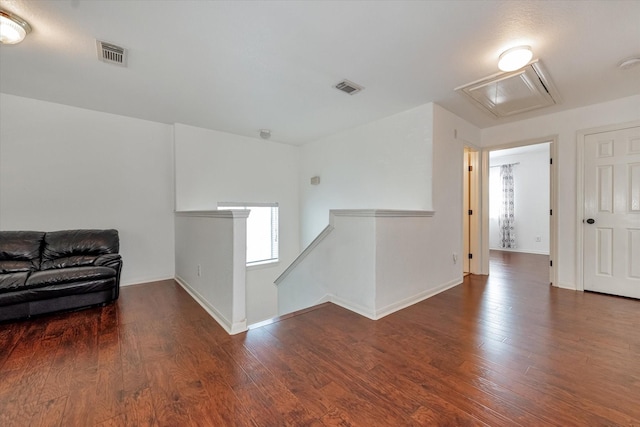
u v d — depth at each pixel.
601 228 3.27
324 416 1.34
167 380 1.63
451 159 3.59
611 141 3.20
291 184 5.34
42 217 3.32
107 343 2.09
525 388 1.53
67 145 3.44
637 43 2.11
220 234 2.55
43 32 1.97
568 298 3.10
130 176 3.86
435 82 2.75
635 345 2.00
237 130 4.38
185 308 2.87
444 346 2.01
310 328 2.33
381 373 1.69
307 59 2.35
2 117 3.10
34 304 2.55
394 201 3.66
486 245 4.27
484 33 2.00
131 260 3.88
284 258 5.22
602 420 1.29
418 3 1.71
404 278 2.87
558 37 2.04
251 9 1.75
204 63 2.40
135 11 1.76
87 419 1.32
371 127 3.95
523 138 3.85
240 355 1.90
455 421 1.30
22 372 1.71
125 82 2.77
